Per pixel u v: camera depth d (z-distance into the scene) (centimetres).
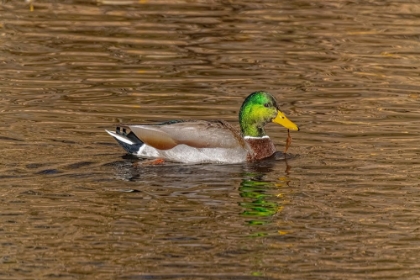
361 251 1138
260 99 1552
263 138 1553
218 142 1512
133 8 2488
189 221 1219
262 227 1204
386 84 1934
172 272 1066
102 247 1129
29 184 1343
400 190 1353
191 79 1941
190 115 1711
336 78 1969
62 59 2059
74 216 1225
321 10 2497
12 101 1764
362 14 2467
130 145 1494
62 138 1560
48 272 1060
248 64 2053
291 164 1487
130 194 1321
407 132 1636
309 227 1211
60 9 2462
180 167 1471
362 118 1716
